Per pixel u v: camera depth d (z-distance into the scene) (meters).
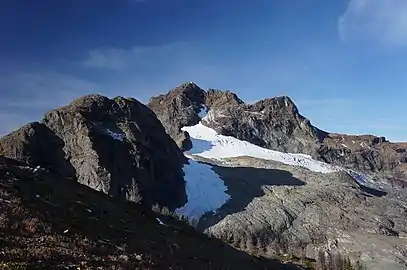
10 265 29.88
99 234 45.59
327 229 184.75
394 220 199.38
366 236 172.50
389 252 156.88
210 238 79.38
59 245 37.31
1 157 61.53
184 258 50.50
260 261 92.06
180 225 74.31
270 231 181.50
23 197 46.72
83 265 34.12
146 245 48.84
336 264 134.00
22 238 36.34
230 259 66.62
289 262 130.12
